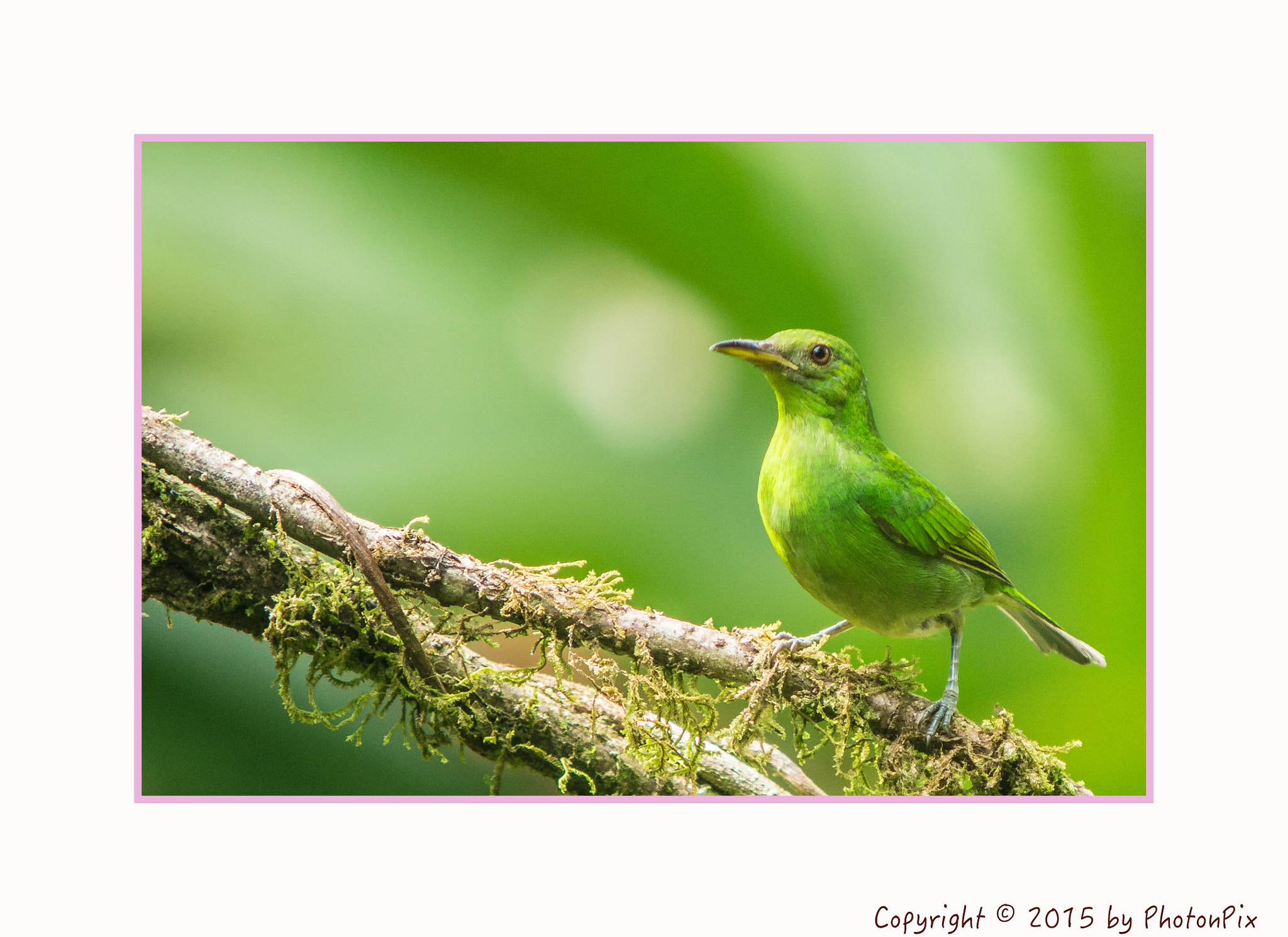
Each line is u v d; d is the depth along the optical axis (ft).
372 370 36.17
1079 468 36.04
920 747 23.43
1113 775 33.14
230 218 36.73
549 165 38.60
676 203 38.60
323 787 28.58
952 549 26.73
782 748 33.27
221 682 28.12
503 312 38.17
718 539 35.40
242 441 34.24
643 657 22.99
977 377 37.27
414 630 22.45
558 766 24.47
